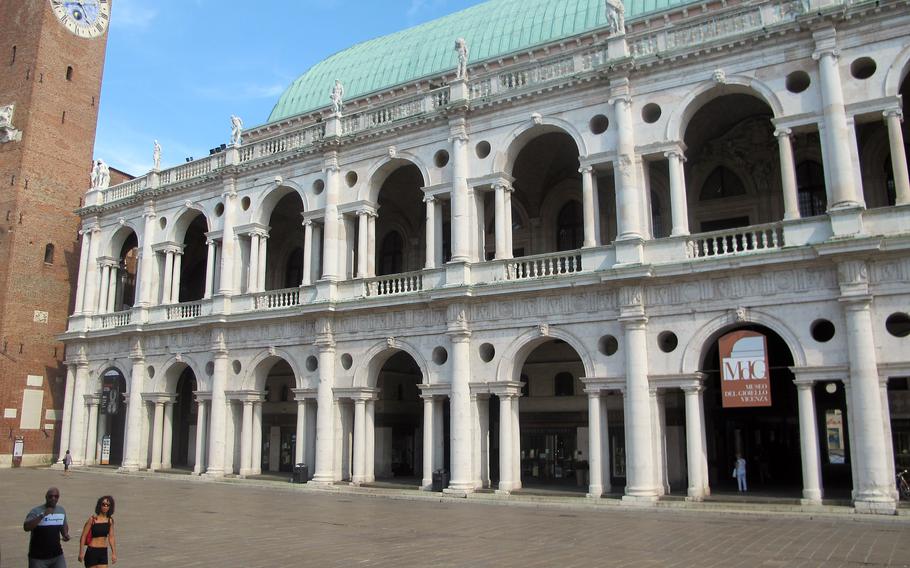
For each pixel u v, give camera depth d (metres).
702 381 28.55
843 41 27.06
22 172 53.44
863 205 26.08
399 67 47.94
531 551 17.64
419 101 37.25
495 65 41.69
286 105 53.38
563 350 38.47
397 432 42.72
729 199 34.59
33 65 55.12
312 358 38.66
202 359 43.50
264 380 41.69
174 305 45.53
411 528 22.06
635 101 30.89
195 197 46.12
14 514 25.25
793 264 26.52
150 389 46.22
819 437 32.53
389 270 46.12
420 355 34.72
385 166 38.22
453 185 34.62
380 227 46.44
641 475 27.94
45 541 12.27
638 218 29.95
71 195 56.72
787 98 27.86
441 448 34.09
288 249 50.50
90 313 50.72
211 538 19.97
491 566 15.59
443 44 46.78
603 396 30.22
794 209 27.16
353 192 38.84
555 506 28.44
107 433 52.28
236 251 43.25
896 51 26.17
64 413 50.91
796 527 21.77
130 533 20.97
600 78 31.45
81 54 58.47
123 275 54.91
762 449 34.19
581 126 31.95
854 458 24.70
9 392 51.28
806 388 25.95
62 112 56.56
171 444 50.25
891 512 23.42
